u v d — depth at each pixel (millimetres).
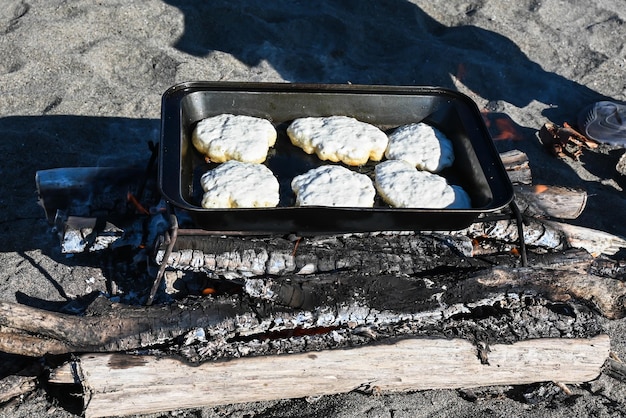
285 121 1231
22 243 1242
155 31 1583
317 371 1059
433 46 1646
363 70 1592
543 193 1245
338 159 1195
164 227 1159
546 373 1105
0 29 1522
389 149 1203
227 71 1541
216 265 1094
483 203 1101
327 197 1118
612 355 1164
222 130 1180
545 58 1672
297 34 1641
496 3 1769
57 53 1496
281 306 1071
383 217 1044
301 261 1104
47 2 1583
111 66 1517
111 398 1028
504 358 1088
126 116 1435
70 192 1199
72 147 1372
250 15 1631
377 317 1075
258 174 1139
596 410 1132
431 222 1059
